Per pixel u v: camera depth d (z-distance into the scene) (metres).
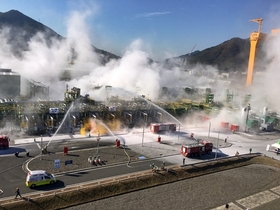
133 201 40.19
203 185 47.66
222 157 61.22
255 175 53.94
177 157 59.09
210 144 63.34
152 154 59.75
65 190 40.12
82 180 44.12
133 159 55.72
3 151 55.44
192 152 60.00
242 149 69.75
